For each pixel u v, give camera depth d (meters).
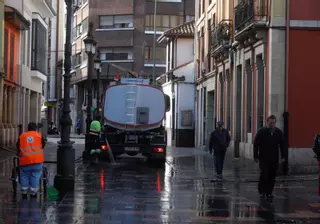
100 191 16.19
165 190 16.88
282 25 23.83
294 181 20.31
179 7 69.44
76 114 79.00
